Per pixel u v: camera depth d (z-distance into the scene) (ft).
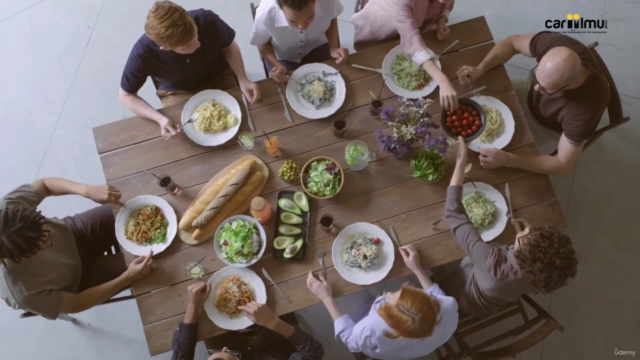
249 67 9.84
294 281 6.04
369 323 5.51
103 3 10.16
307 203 6.18
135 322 8.61
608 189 9.01
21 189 6.29
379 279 5.95
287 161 6.31
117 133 6.56
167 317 5.95
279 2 5.73
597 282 8.61
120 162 6.44
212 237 6.18
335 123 6.31
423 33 6.91
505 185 6.30
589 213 8.94
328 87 6.61
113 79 9.82
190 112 6.59
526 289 5.49
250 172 6.30
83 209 9.12
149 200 6.25
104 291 5.92
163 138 6.54
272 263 6.08
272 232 6.20
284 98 6.65
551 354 8.36
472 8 9.96
